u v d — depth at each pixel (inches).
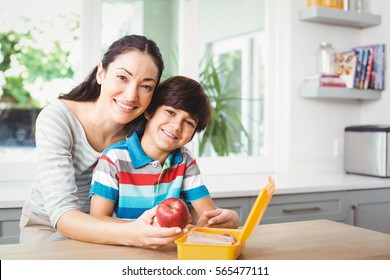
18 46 90.2
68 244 40.7
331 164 109.3
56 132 46.6
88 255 37.5
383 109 107.5
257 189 79.7
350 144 104.3
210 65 101.0
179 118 47.8
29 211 52.9
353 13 103.3
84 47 88.6
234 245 35.4
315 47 106.7
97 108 49.5
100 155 51.3
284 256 38.1
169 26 97.2
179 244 35.7
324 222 51.6
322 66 105.7
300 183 88.0
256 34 105.8
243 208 79.5
